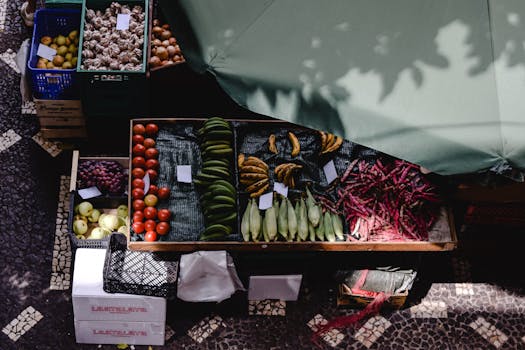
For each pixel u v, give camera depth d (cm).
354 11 282
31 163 549
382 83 274
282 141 502
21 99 578
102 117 539
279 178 480
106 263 446
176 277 452
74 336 480
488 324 503
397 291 488
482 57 267
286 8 286
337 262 483
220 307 495
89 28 534
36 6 614
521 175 265
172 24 302
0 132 560
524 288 520
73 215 492
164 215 461
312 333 491
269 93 283
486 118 263
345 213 473
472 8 271
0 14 615
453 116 267
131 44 525
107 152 558
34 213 527
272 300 502
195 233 461
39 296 493
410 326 498
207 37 289
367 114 274
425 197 475
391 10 279
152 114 551
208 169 477
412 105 271
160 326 465
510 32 268
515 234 509
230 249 456
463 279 521
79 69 501
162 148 495
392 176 483
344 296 489
